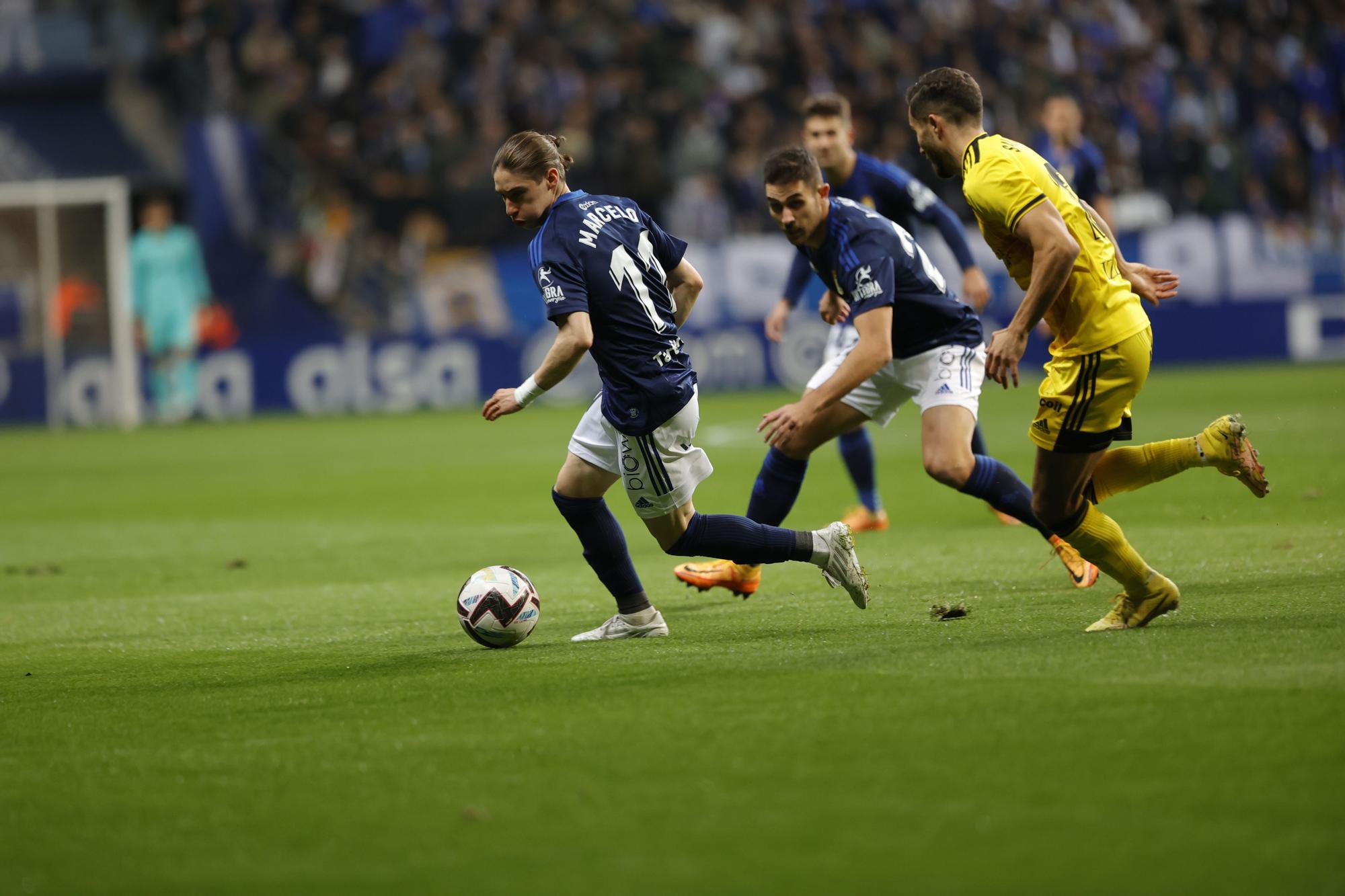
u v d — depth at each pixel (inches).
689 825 394.0
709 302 3100.4
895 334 772.6
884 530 1118.4
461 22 3380.9
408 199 3253.0
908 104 661.9
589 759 462.9
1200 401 2170.3
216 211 3280.0
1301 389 2326.5
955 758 441.1
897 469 1644.9
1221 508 1114.7
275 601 906.7
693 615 772.0
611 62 3371.1
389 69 3422.7
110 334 3102.9
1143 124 3361.2
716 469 1705.2
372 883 363.3
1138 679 529.7
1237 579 763.4
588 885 355.6
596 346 658.8
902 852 366.9
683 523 683.4
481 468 1860.2
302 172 3292.3
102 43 3457.2
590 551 697.0
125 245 3070.9
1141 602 637.3
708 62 3457.2
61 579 1060.5
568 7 3427.7
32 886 372.5
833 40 3366.1
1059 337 638.5
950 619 699.4
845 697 527.5
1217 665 545.6
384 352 3132.4
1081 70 3422.7
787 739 473.4
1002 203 613.0
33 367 3100.4
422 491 1620.3
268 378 3157.0
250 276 3272.6
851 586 696.4
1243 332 3120.1
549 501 1471.5
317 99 3356.3
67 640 781.3
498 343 3117.6
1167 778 412.5
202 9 3430.1
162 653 724.7
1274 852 355.9
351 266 3233.3
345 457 2085.4
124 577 1056.2
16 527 1429.6
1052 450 641.0
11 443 2613.2
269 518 1425.9
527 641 709.9
